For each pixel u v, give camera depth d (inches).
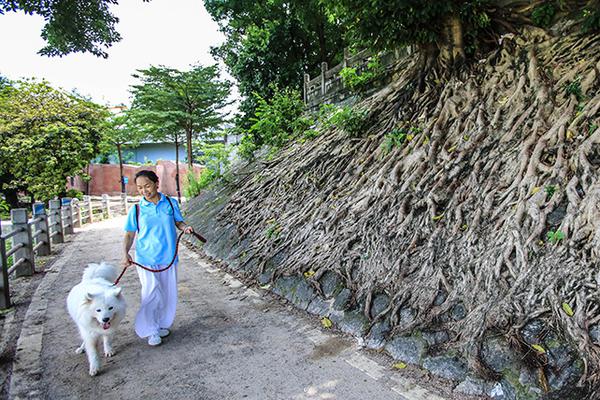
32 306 183.5
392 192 179.8
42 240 307.4
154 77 665.6
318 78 439.5
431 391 101.2
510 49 215.2
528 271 110.7
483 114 183.8
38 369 122.4
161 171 1040.2
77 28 286.5
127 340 142.3
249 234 258.1
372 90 318.0
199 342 138.9
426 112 217.9
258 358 125.2
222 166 561.0
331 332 140.0
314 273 171.5
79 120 622.8
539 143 144.0
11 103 582.6
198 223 371.6
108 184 1083.3
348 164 238.2
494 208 137.7
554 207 122.3
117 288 118.3
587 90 156.3
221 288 203.0
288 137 379.6
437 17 223.9
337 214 194.5
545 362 93.3
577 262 104.6
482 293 115.1
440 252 138.4
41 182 590.6
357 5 221.0
